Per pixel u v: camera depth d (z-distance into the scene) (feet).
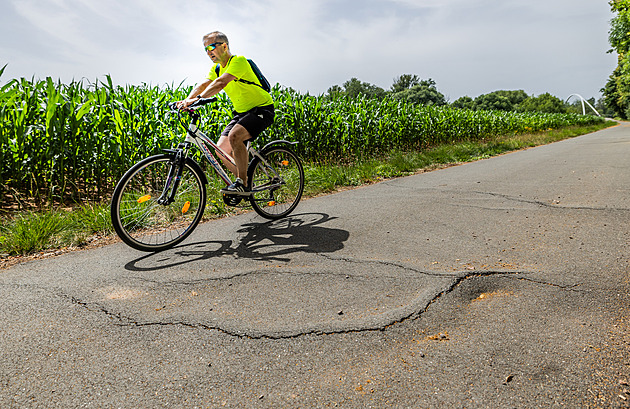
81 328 6.54
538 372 5.20
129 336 6.29
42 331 6.45
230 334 6.30
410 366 5.40
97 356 5.76
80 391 5.03
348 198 17.02
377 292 7.67
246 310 7.09
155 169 12.05
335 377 5.22
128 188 10.94
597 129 121.49
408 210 14.32
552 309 6.80
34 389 5.07
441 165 28.94
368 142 34.40
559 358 5.47
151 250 10.55
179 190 11.47
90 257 10.12
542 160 28.45
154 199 11.78
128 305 7.35
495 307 6.95
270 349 5.88
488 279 8.09
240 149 12.38
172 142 21.21
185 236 11.42
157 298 7.64
